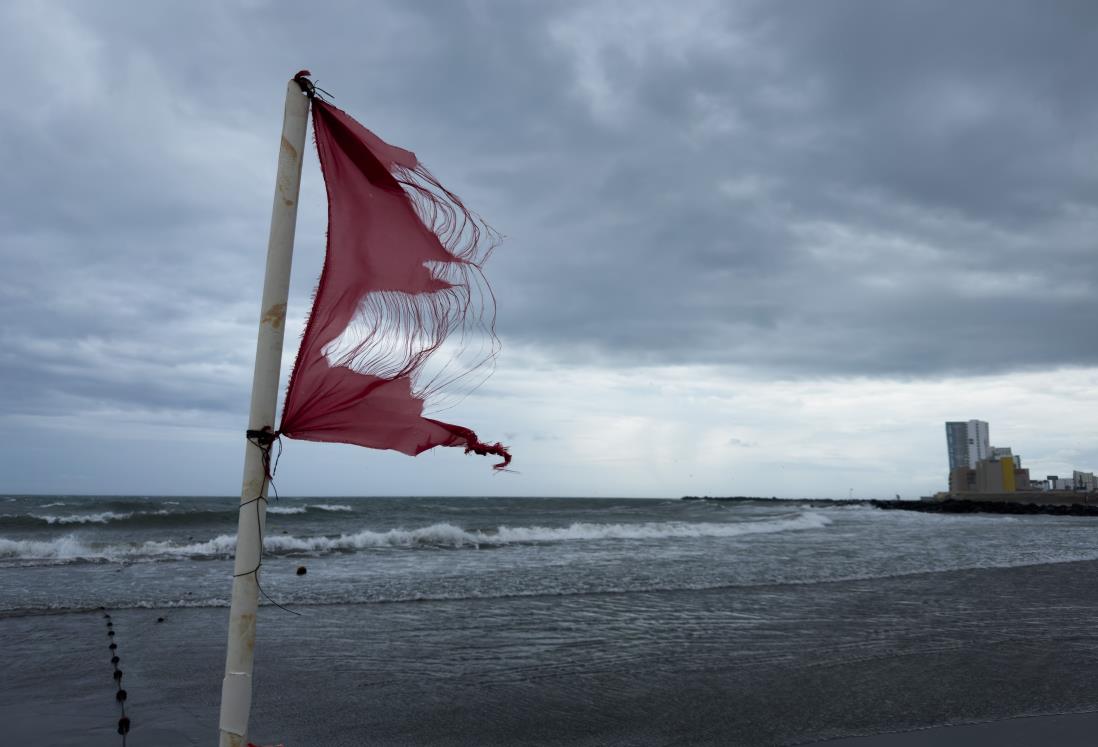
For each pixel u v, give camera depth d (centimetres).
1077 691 584
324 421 272
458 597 1034
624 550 1794
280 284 261
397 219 288
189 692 574
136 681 602
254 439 254
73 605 933
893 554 1766
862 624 865
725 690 585
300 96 271
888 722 507
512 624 848
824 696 570
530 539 2141
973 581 1279
